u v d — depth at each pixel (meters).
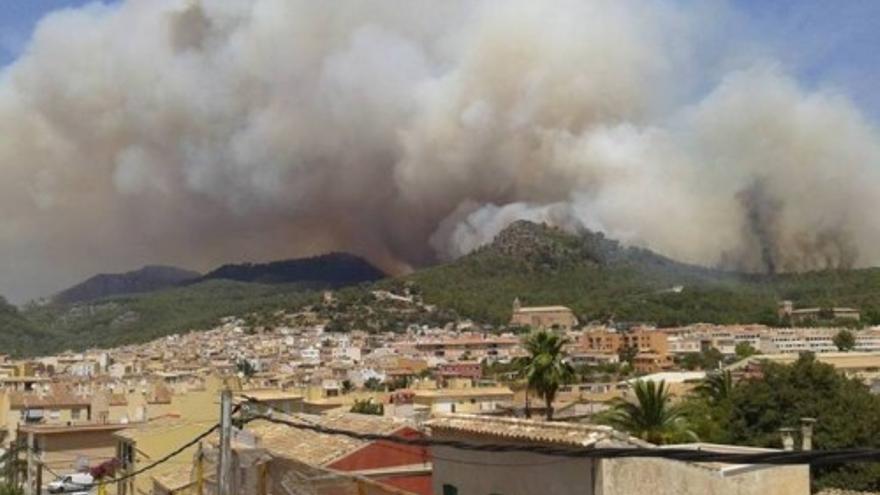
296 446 33.06
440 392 110.00
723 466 21.78
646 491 19.66
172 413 61.19
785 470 22.20
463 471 23.41
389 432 32.03
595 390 117.06
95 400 88.00
